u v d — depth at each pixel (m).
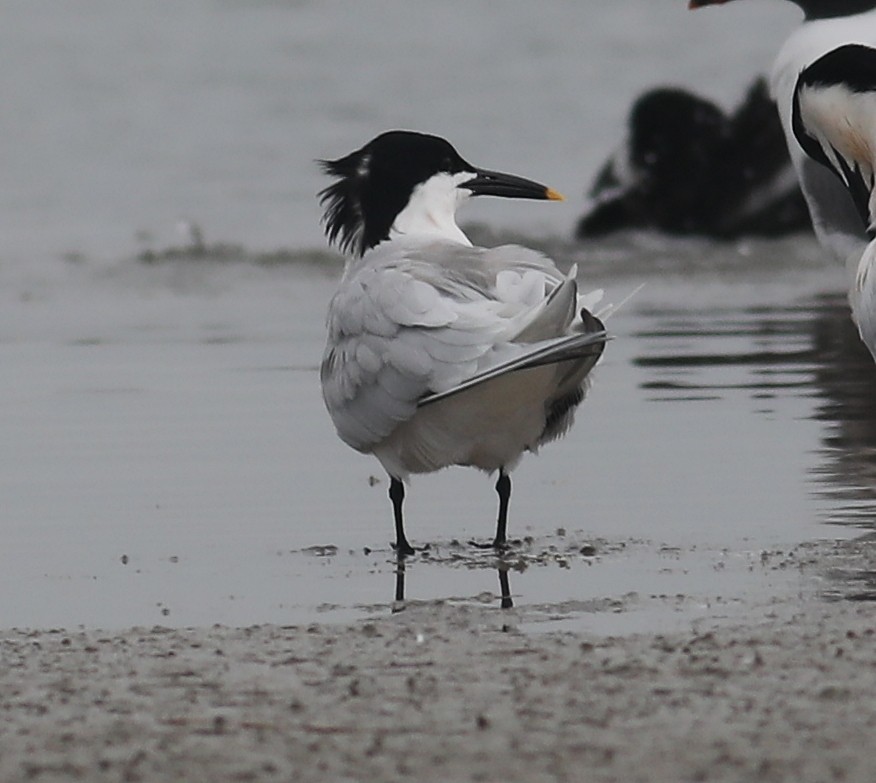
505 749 6.91
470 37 53.28
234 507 12.57
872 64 12.78
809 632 8.62
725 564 10.52
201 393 16.66
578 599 9.77
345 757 6.88
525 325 10.73
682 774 6.55
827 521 11.60
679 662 8.08
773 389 16.05
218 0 59.84
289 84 46.06
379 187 12.84
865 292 12.33
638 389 16.17
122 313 22.23
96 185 34.56
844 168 13.02
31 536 11.83
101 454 14.22
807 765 6.60
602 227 27.34
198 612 9.87
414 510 12.46
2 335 20.41
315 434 14.86
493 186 12.95
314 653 8.59
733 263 25.42
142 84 46.62
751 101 27.20
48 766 6.85
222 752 6.98
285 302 23.09
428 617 9.40
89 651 8.78
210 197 33.03
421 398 11.15
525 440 11.43
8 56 50.53
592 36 53.38
